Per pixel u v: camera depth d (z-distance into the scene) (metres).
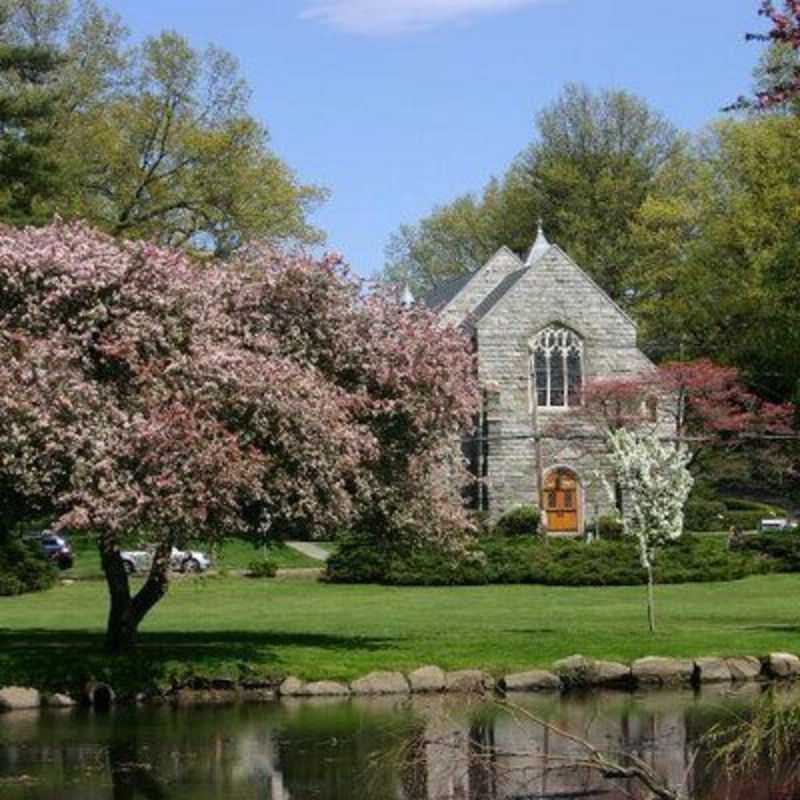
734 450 63.22
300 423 24.27
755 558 50.53
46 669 24.27
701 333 70.69
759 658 25.89
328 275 27.00
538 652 26.45
